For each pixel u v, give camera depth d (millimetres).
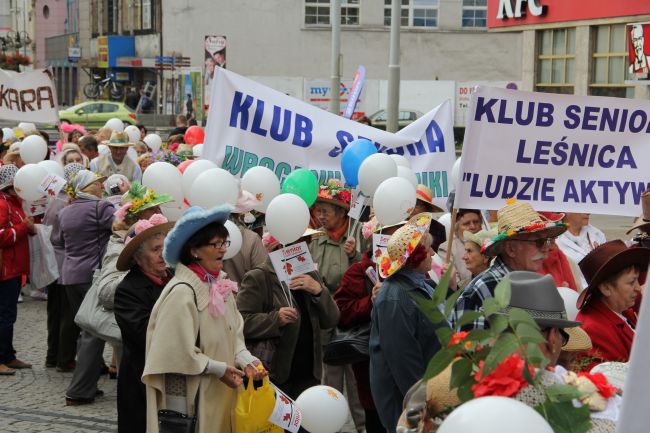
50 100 15914
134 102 56625
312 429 6426
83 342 9422
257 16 51250
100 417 9062
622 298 5918
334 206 8438
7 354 10844
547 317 4426
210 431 6031
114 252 8227
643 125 7348
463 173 7125
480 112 7098
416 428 4324
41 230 10984
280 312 6957
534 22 27391
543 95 7160
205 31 51812
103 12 65125
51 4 84250
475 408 3068
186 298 5930
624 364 4594
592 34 26000
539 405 3592
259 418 6105
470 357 3666
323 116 10086
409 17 50750
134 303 6715
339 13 24891
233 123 9773
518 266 5984
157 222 6828
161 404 6016
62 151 15984
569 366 5332
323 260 8422
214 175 8078
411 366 5902
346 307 7359
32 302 14891
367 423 7465
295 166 9961
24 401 9586
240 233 7770
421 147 10680
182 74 48688
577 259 8633
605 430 3848
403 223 8031
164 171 9344
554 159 7281
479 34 50781
